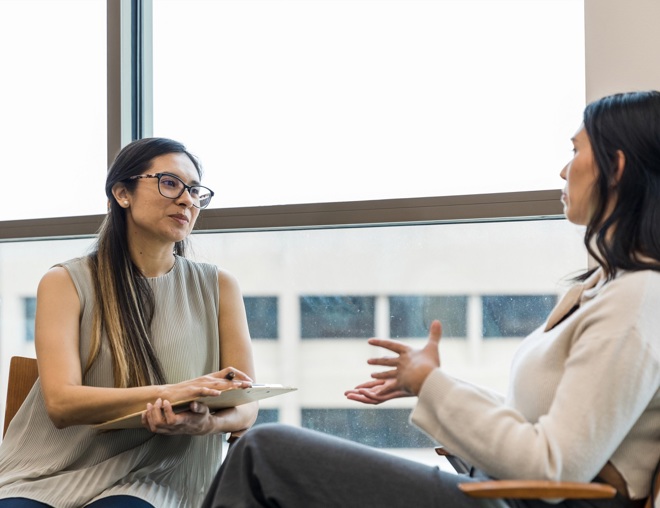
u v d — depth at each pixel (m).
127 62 2.64
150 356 2.02
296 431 1.50
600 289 1.47
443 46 2.39
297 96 2.50
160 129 2.64
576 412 1.32
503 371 2.27
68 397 1.89
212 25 2.61
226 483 1.49
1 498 1.86
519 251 2.27
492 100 2.33
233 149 2.55
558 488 1.20
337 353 2.42
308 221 2.40
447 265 2.32
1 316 2.76
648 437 1.40
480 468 1.39
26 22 2.80
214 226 2.48
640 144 1.48
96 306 2.05
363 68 2.45
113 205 2.12
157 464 2.01
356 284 2.40
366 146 2.43
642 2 2.04
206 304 2.17
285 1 2.54
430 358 1.47
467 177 2.34
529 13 2.32
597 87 2.07
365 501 1.43
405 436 2.35
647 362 1.33
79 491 1.89
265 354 2.48
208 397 1.78
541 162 2.28
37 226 2.68
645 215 1.45
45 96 2.76
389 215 2.33
